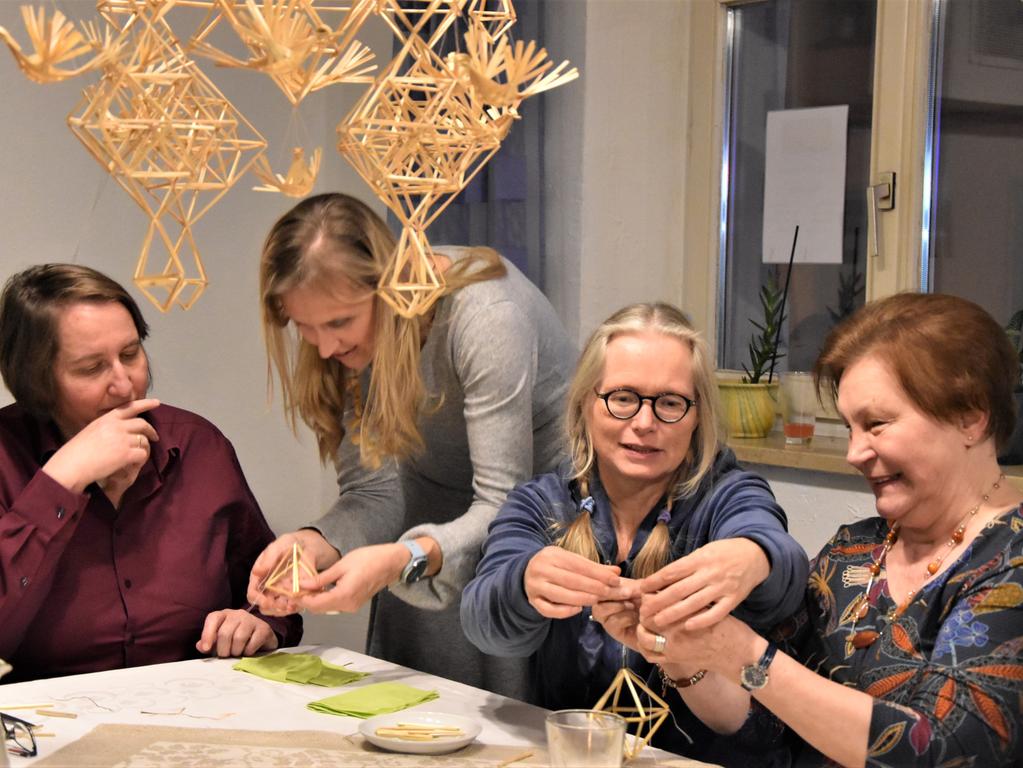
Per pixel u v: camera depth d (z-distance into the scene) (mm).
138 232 2918
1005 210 2477
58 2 2699
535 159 2797
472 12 1111
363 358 1735
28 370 1808
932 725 1182
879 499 1323
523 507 1600
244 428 3156
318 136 3244
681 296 3039
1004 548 1264
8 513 1712
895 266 2639
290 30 969
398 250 1126
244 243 3104
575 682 1571
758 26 2889
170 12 2912
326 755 1325
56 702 1529
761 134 2904
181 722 1449
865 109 2707
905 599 1345
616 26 2828
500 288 1743
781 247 2883
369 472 1933
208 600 1891
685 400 1471
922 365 1270
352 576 1543
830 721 1200
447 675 1968
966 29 2525
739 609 1381
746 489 1505
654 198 2957
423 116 1093
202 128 1063
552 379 1846
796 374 2645
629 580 1325
